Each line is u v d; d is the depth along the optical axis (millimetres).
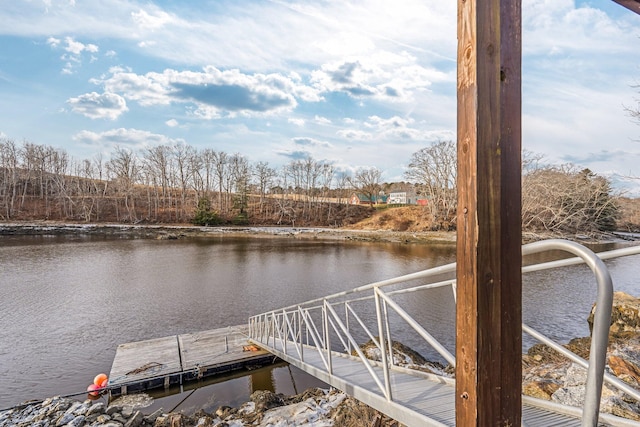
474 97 1061
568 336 9008
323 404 4555
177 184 51594
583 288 13805
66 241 28359
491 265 1072
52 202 41469
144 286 14531
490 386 1075
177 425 4473
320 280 15844
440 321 10000
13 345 8617
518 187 1120
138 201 46156
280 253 24141
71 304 12016
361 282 15461
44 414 4754
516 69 1120
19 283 14797
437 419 2045
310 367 3947
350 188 61344
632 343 4855
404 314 2307
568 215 20469
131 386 6062
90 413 4715
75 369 7375
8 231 31453
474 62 1062
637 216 24438
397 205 51062
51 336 9203
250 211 48344
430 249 26672
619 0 1431
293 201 52469
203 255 22797
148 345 7727
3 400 6156
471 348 1081
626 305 5844
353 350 6426
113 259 20672
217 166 53469
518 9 1134
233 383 6523
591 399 909
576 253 987
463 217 1120
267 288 14367
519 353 1123
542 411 2066
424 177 40844
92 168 52344
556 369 4180
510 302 1103
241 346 7598
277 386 6402
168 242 29359
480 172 1060
